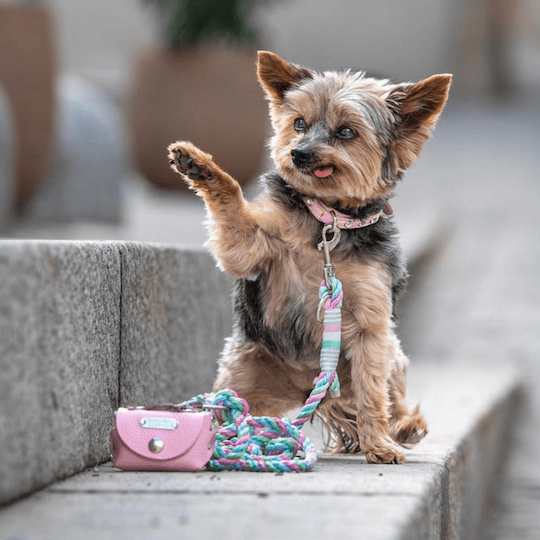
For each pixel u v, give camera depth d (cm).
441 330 2097
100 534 518
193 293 961
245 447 699
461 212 3134
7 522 543
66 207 1919
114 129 2017
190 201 2458
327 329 762
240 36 2378
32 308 612
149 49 2344
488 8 6303
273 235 784
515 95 6456
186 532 520
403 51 5641
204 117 2277
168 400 880
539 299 2286
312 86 824
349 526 529
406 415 853
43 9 1744
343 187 784
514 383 1633
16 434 590
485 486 1156
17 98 1731
